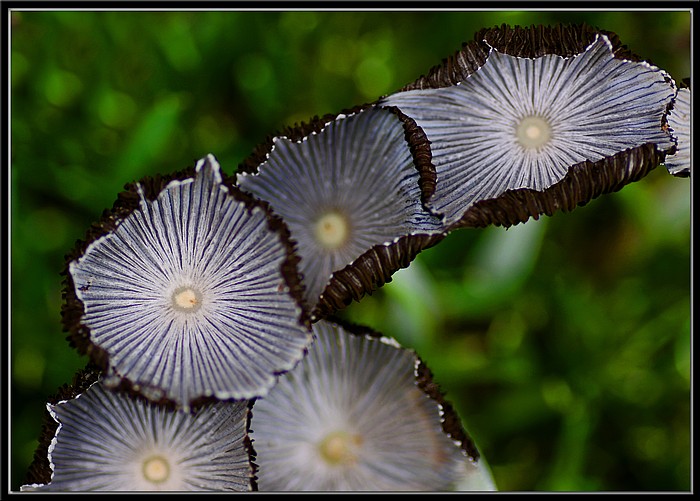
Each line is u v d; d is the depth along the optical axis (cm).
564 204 32
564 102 32
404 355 34
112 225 32
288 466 33
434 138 32
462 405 40
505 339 40
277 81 42
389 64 42
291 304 31
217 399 31
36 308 39
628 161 32
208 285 32
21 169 40
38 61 41
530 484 40
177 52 41
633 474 40
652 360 40
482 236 39
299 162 33
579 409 39
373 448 34
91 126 41
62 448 33
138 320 32
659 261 40
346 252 32
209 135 41
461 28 42
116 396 32
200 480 32
